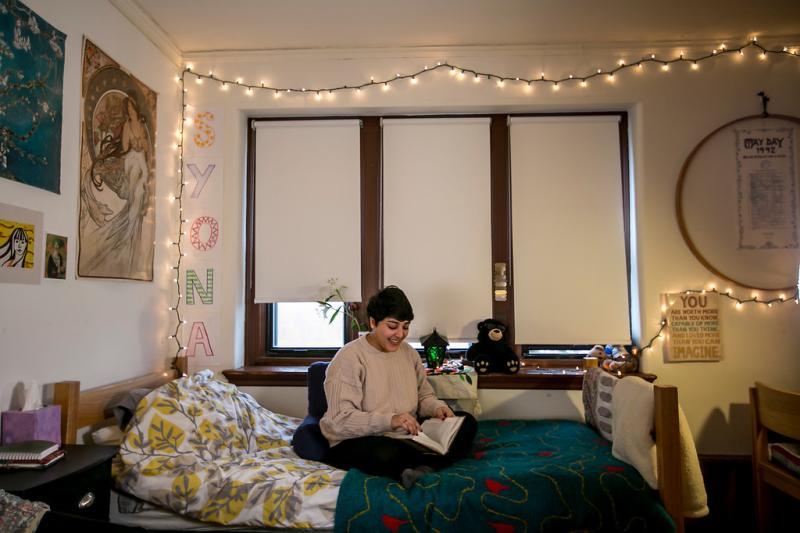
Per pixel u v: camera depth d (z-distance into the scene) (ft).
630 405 5.99
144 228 8.26
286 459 6.43
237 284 9.30
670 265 8.91
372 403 6.63
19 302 5.67
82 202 6.70
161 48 8.84
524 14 8.30
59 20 6.32
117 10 7.57
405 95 9.34
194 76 9.53
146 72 8.39
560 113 9.64
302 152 9.74
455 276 9.43
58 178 6.23
